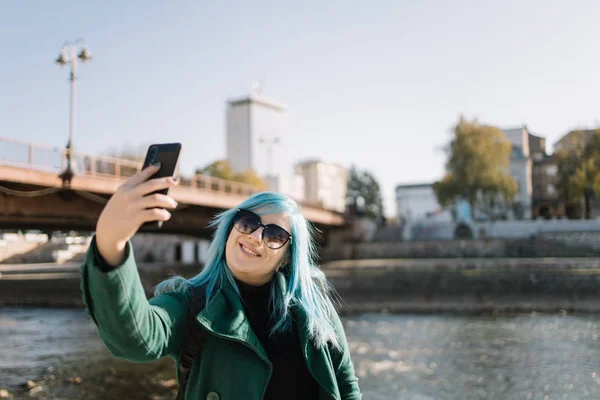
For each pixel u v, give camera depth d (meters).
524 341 18.89
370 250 49.50
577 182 48.84
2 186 16.11
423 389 12.73
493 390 12.52
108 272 1.50
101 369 14.06
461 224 51.69
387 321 25.91
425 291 32.16
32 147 16.03
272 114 88.88
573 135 53.69
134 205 1.47
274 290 2.18
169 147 1.61
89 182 18.14
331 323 2.31
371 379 13.79
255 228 2.11
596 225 47.91
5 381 12.78
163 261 59.25
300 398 2.08
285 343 2.12
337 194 92.25
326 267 38.72
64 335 20.23
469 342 19.00
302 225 2.26
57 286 33.88
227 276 2.15
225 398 1.88
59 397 11.41
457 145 51.03
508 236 50.25
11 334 20.64
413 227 54.31
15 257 52.00
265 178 74.06
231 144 86.38
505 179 50.47
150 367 14.23
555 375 13.73
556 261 36.66
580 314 27.12
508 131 62.97
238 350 1.95
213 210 26.17
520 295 30.67
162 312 1.85
